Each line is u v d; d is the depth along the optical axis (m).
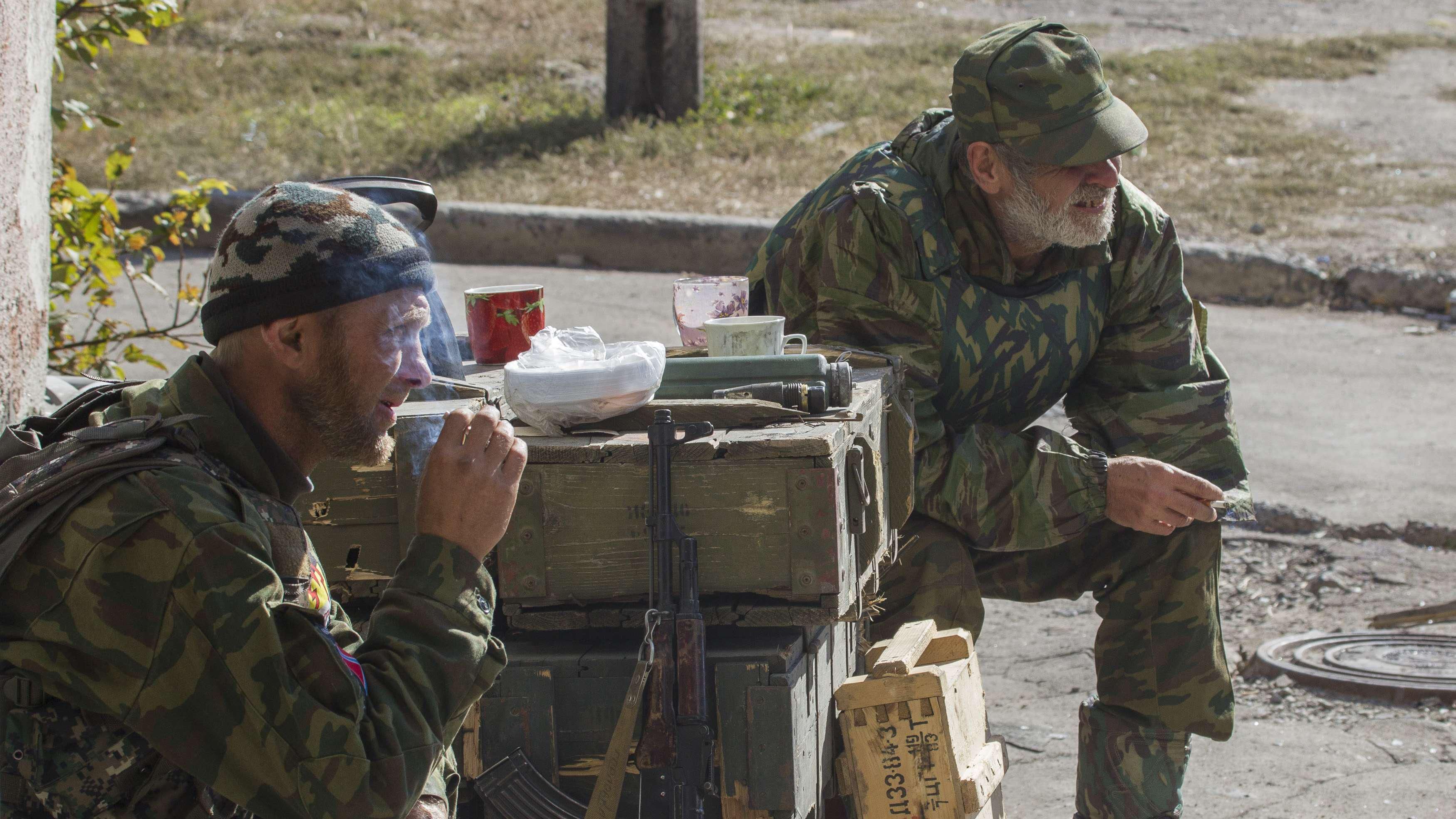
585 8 15.03
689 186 9.76
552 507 2.02
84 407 1.72
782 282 3.01
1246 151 11.04
